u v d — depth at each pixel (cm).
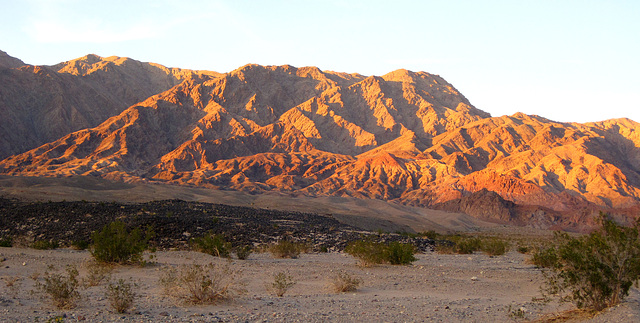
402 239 5162
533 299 1662
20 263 2608
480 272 2714
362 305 1641
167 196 13338
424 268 2833
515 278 2506
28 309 1439
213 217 6100
